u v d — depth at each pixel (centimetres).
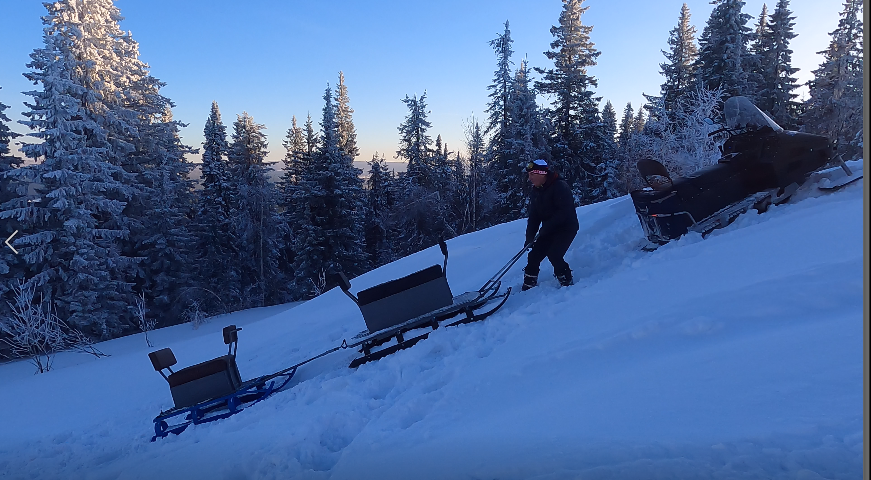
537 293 530
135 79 3262
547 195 520
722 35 2498
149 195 2994
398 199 3819
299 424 365
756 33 2881
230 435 396
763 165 554
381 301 519
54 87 2350
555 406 258
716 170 565
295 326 990
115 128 2852
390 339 517
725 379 231
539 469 200
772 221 493
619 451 196
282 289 3506
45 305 2230
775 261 386
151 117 3319
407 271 1119
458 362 388
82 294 2261
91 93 2625
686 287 389
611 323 364
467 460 226
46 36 2416
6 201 2381
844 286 293
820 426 176
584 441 213
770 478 157
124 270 2694
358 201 3666
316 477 261
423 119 4203
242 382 570
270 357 773
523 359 345
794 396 200
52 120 2339
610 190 2872
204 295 3028
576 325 383
